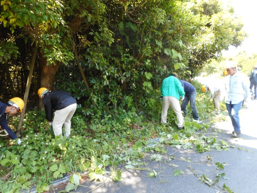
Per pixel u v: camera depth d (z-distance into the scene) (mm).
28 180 2547
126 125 4496
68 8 3102
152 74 5652
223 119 5977
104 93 5023
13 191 2229
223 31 7676
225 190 2449
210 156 3289
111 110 4855
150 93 5594
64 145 3037
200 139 4215
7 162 2559
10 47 2783
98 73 4727
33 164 2641
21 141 3195
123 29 4617
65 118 3490
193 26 5715
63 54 3256
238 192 2422
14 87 6230
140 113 5445
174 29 5254
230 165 3109
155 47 5195
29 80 3951
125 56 4895
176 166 3043
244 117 6156
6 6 2084
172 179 2691
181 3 5547
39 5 2059
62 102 3361
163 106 4977
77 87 4660
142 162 3156
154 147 3697
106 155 3066
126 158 3180
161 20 4422
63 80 4684
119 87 4965
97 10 3285
